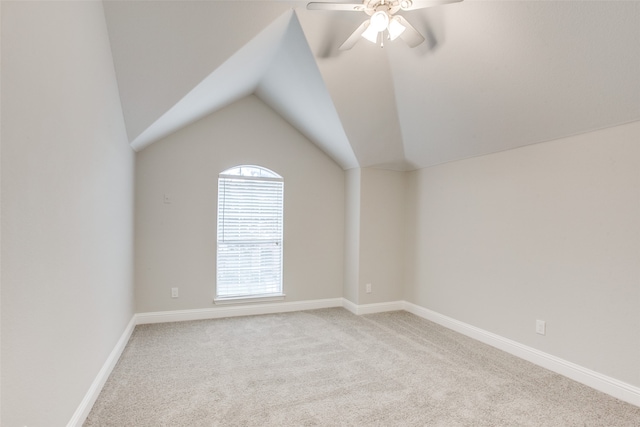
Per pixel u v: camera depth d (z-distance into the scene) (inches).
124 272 122.6
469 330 138.1
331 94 125.6
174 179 151.6
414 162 166.7
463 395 92.4
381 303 173.8
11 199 47.7
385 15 78.2
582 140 100.0
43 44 56.6
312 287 177.6
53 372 61.6
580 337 100.0
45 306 58.3
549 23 80.7
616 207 92.0
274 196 170.1
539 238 112.0
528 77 94.9
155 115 117.4
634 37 72.9
